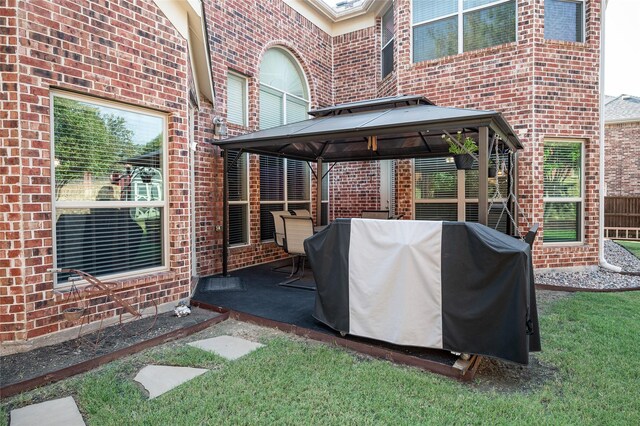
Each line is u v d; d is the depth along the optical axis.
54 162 3.64
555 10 7.07
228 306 4.79
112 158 4.16
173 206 4.73
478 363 3.33
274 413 2.49
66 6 3.60
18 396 2.74
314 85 9.34
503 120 4.61
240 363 3.23
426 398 2.73
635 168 14.37
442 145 7.38
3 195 3.28
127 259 4.35
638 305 5.08
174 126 4.70
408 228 3.50
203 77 6.00
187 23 4.95
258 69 7.63
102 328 3.96
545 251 7.00
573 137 7.09
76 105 3.82
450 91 7.58
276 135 5.71
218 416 2.45
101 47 3.90
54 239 3.64
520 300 2.96
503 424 2.40
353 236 3.75
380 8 9.16
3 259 3.29
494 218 7.57
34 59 3.38
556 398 2.76
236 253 7.22
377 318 3.57
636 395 2.77
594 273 7.09
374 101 6.41
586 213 7.25
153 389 2.82
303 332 3.99
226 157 6.39
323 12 9.40
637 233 12.67
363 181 9.66
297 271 7.06
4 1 3.26
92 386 2.83
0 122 3.27
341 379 2.98
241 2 7.21
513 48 6.94
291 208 8.93
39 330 3.44
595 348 3.63
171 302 4.69
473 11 7.43
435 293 3.32
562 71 6.93
